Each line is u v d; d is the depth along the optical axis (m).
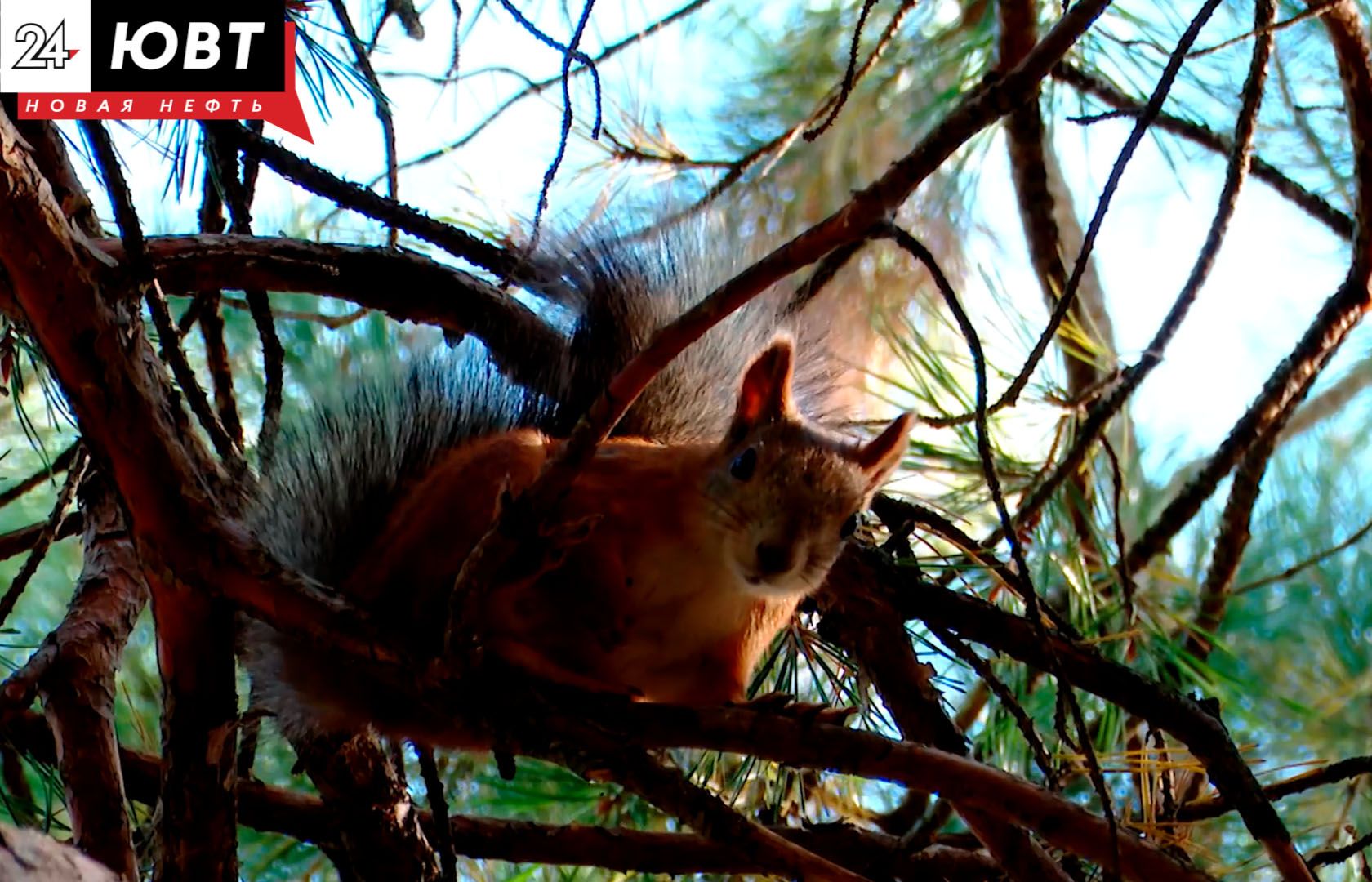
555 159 0.55
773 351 0.60
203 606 0.53
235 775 0.55
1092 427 0.68
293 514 0.60
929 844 0.65
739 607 0.59
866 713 0.68
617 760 0.51
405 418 0.63
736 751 0.52
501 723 0.52
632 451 0.61
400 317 0.68
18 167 0.50
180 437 0.52
